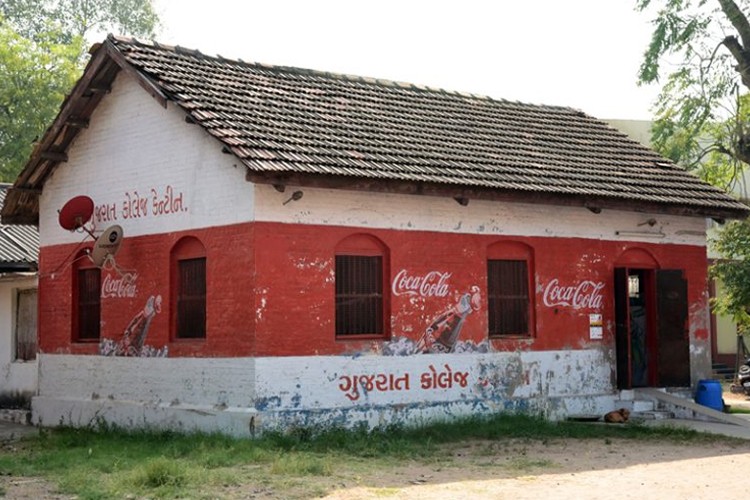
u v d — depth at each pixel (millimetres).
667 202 20172
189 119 16906
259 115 17516
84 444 16688
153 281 18203
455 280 18219
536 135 22219
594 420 19438
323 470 13047
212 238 16875
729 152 27797
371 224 17250
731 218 21703
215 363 16656
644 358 21297
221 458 13758
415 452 15047
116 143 19281
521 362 18984
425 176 17000
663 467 13992
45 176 20969
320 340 16516
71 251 20406
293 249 16359
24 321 22375
